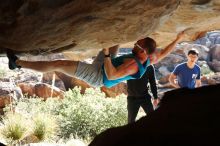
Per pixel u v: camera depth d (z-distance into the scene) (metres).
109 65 4.21
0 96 12.89
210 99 0.72
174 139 0.66
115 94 16.66
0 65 16.16
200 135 0.66
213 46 23.77
